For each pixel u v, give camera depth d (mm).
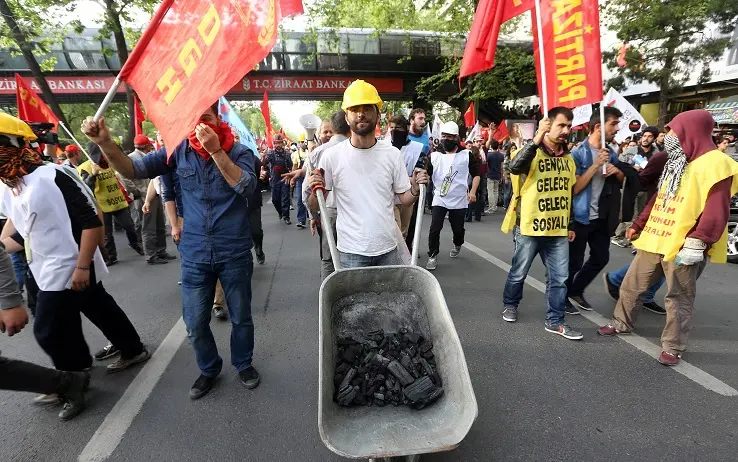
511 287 3703
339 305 2121
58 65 16203
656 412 2477
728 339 3363
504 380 2830
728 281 4758
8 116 2199
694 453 2152
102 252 2965
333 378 1913
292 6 1920
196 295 2566
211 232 2482
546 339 3404
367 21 18266
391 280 2137
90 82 17016
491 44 3730
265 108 13305
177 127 2053
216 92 1950
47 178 2330
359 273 2094
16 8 9977
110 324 2875
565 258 3363
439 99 20906
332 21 16359
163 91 2104
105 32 10789
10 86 16812
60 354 2592
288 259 5969
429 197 8109
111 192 5844
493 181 9906
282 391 2752
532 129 16250
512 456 2150
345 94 2449
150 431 2375
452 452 2180
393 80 20750
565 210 3287
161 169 2510
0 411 2574
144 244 5910
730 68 13547
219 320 3889
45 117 6527
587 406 2543
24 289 5047
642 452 2166
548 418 2439
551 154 3244
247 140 5566
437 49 18734
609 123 3500
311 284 4848
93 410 2576
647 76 11828
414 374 1926
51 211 2346
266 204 12328
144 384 2852
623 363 3025
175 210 3893
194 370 3035
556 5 3443
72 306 2559
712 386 2729
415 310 2158
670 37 11109
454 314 3914
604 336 3449
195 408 2578
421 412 1820
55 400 2648
